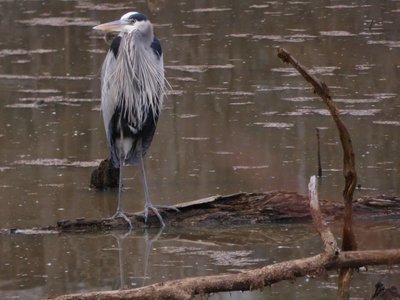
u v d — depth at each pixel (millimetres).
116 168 12867
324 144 14547
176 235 11203
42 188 12945
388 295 8445
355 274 9492
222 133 15367
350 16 25375
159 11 26891
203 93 18000
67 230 11305
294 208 11430
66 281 9578
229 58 21000
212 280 8148
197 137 15211
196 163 13930
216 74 19531
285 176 13125
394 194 12094
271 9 26781
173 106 17172
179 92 18141
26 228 11328
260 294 9070
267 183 12828
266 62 20484
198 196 12398
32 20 26016
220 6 27438
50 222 11602
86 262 10156
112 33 13445
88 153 14539
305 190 12406
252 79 19031
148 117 12102
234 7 27219
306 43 22172
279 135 15141
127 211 11953
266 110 16688
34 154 14492
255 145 14648
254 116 16312
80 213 11922
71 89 18703
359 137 14781
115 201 12453
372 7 26578
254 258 10188
